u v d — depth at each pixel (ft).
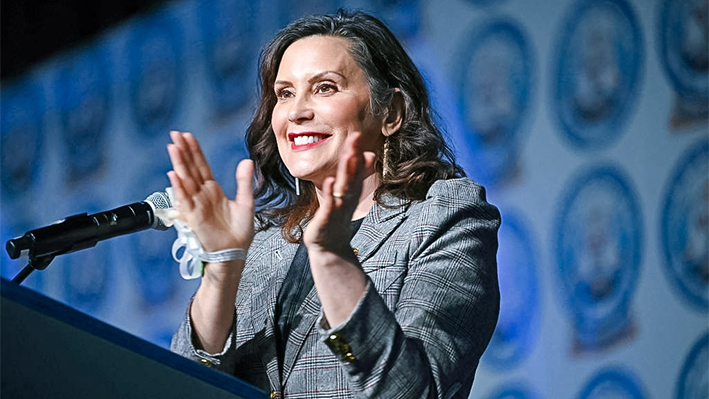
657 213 35.60
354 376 14.84
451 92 39.19
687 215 35.22
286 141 19.21
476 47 38.78
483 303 17.31
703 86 35.17
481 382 38.04
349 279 14.73
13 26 55.77
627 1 36.27
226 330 17.63
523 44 37.83
